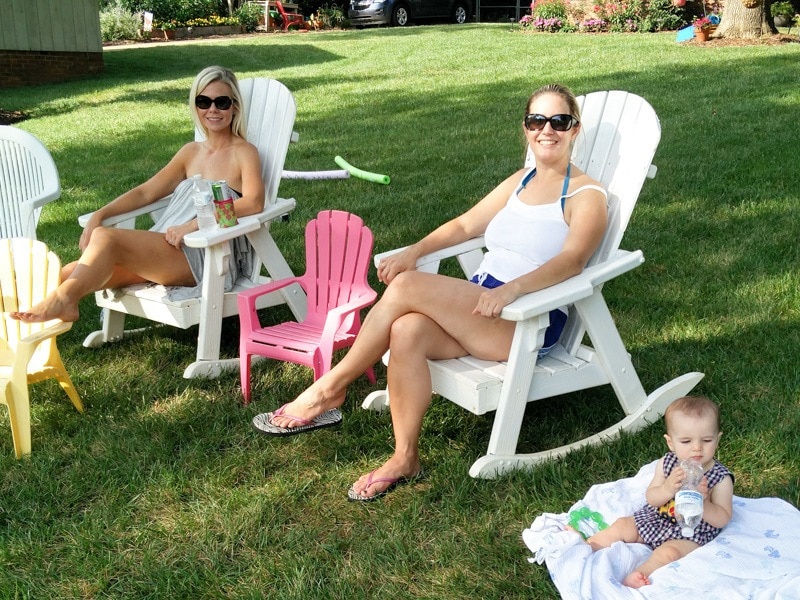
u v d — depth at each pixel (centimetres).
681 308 397
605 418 315
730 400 312
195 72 1353
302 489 276
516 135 777
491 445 279
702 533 225
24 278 338
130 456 300
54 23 1355
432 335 278
